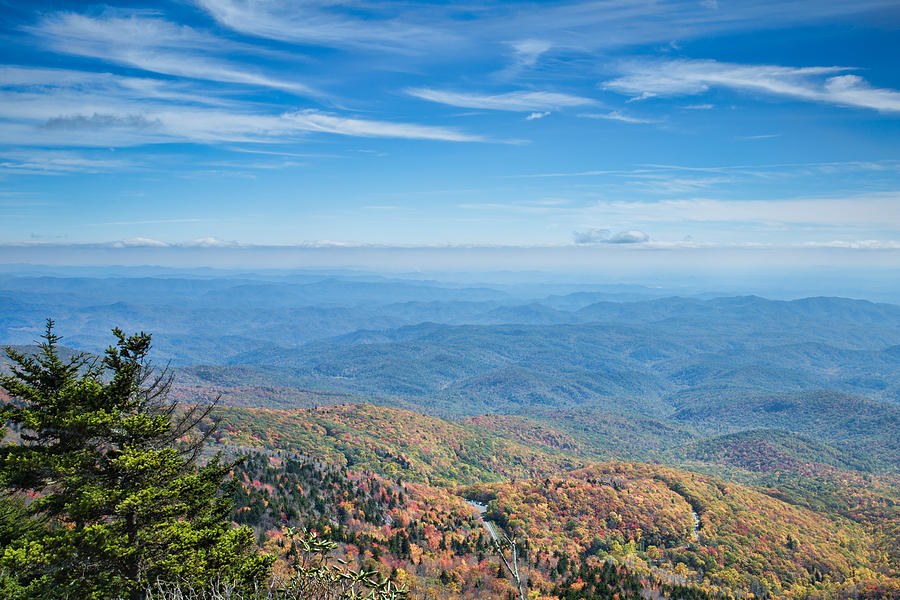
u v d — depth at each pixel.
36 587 16.94
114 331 19.70
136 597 18.16
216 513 22.02
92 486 18.61
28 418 18.30
